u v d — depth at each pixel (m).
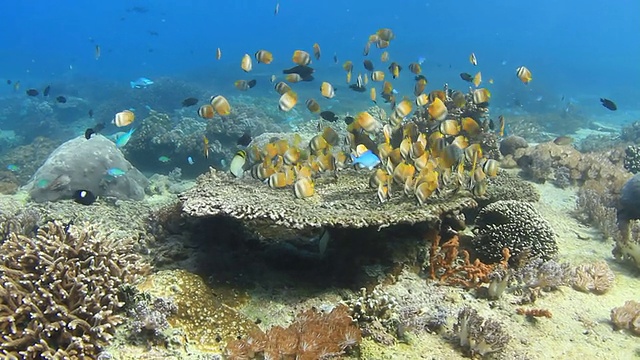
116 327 1.83
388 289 2.24
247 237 2.43
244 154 2.54
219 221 2.42
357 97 10.95
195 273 2.20
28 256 1.90
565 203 3.61
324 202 2.51
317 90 12.07
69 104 10.62
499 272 2.28
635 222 3.08
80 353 1.72
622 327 2.12
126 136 3.46
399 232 2.44
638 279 2.55
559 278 2.29
